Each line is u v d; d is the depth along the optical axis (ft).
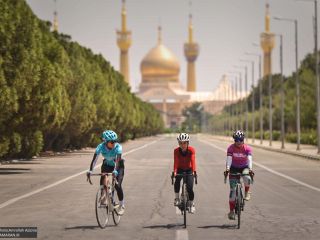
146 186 175.01
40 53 289.74
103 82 481.05
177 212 119.96
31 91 280.92
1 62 249.75
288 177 211.41
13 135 285.02
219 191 161.89
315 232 96.84
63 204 131.34
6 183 182.80
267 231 97.76
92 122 433.07
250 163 104.99
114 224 104.47
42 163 286.25
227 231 97.66
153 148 506.89
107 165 107.24
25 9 280.51
